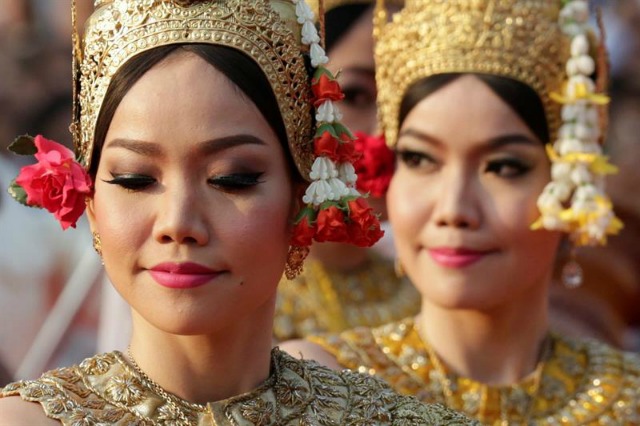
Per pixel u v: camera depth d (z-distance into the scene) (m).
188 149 4.49
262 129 4.59
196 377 4.71
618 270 9.30
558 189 6.71
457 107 6.66
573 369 6.98
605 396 6.90
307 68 4.80
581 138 6.80
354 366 6.80
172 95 4.50
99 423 4.56
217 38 4.56
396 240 6.86
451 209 6.58
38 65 9.76
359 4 8.24
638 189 9.97
